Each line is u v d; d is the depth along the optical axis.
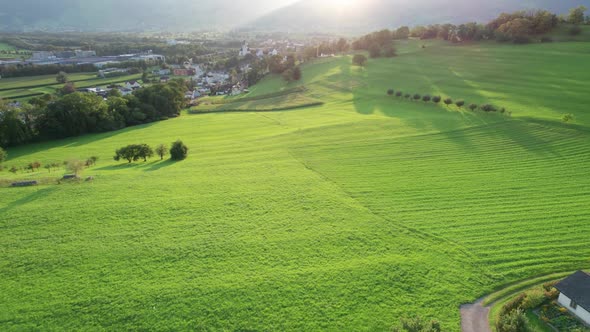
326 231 40.88
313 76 164.12
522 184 51.28
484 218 42.69
